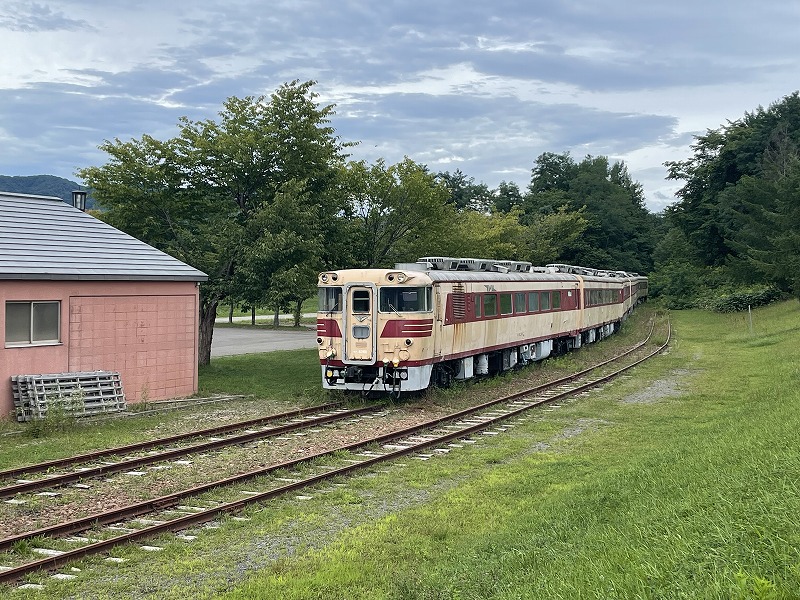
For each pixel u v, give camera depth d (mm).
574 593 5496
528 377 23594
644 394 19844
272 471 11516
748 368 23766
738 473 8078
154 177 23594
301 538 8695
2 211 17594
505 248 40656
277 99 24531
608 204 79125
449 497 10234
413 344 17781
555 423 15859
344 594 6852
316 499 10242
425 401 18312
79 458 12133
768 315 43531
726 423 13312
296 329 50375
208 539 8602
